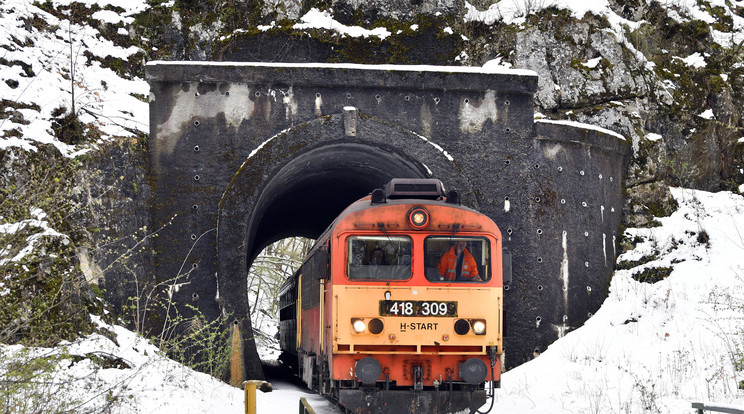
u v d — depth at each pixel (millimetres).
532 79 16594
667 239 17422
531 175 16484
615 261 17594
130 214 14734
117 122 15562
